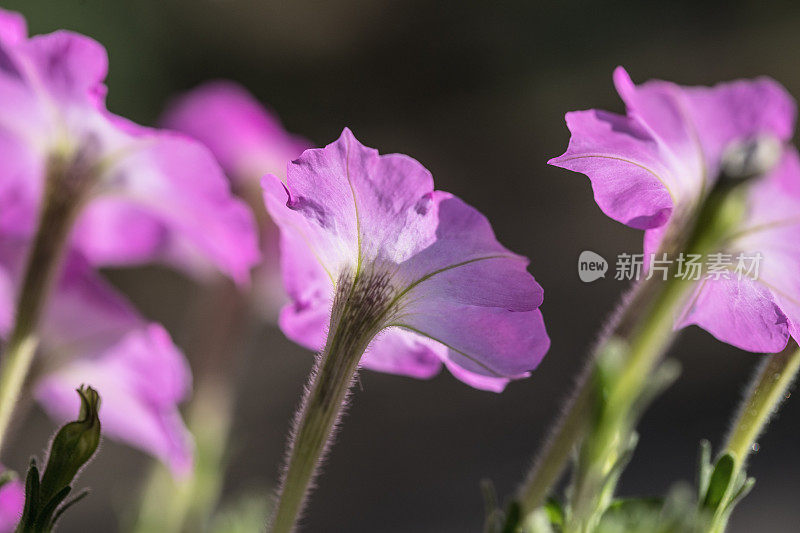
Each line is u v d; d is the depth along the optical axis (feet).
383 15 11.62
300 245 2.13
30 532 2.02
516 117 11.18
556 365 8.36
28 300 2.24
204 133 2.69
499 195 10.36
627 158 2.06
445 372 8.63
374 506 7.15
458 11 11.73
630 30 11.41
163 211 2.30
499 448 7.68
